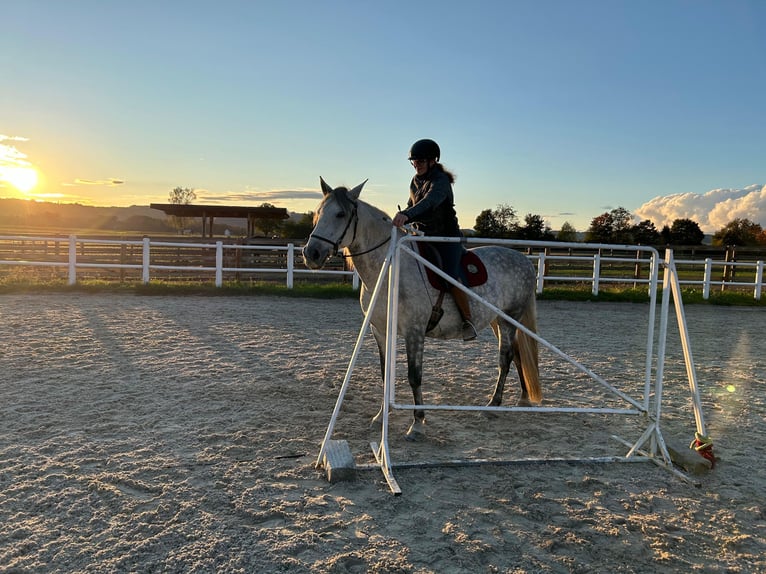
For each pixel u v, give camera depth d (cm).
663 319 428
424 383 624
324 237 398
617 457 415
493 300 484
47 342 746
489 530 308
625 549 294
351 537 296
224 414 490
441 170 455
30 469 364
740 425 511
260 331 891
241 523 305
